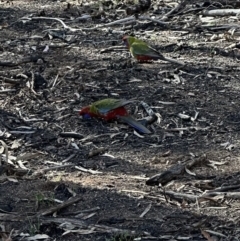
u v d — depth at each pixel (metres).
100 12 12.67
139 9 12.62
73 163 7.38
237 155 7.51
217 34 11.48
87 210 6.39
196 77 9.71
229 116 8.49
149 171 7.18
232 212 6.34
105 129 8.16
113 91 9.24
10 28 12.22
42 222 6.21
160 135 8.04
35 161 7.44
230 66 10.09
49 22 12.46
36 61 10.36
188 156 7.49
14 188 6.84
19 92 9.24
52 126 8.26
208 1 12.91
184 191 6.73
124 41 10.61
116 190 6.73
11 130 8.17
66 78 9.66
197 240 5.91
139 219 6.23
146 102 8.87
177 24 12.06
